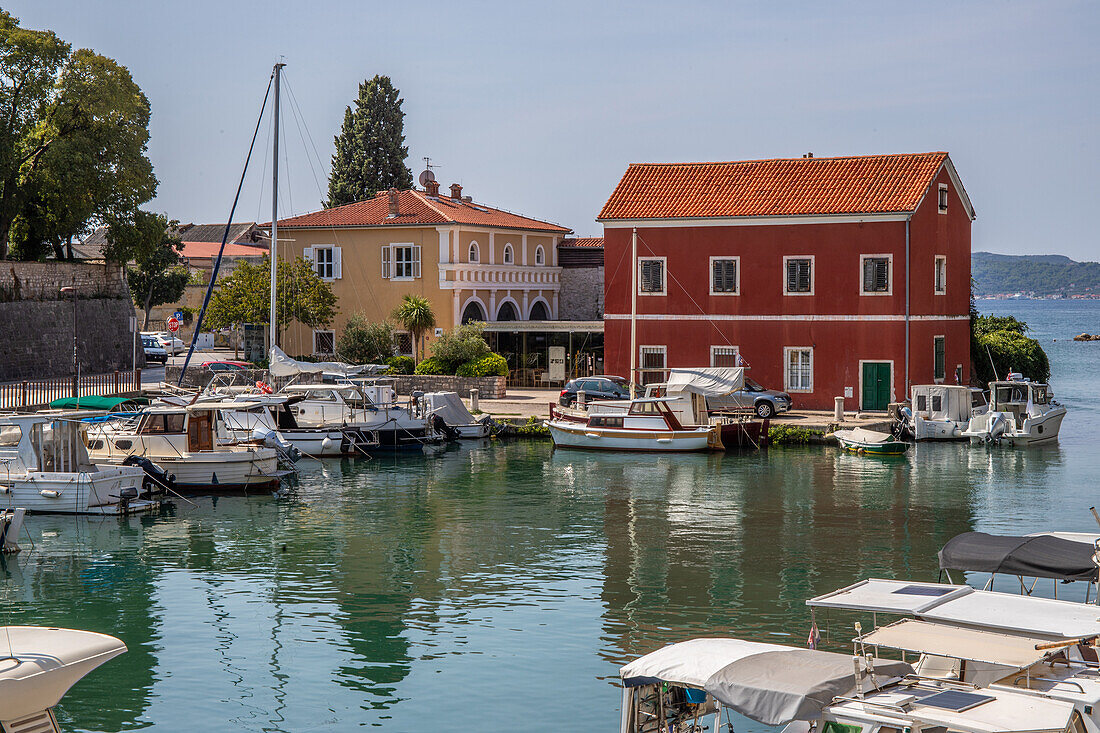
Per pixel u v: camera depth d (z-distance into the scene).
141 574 24.77
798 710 12.03
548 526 29.44
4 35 59.34
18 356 58.34
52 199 61.88
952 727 11.80
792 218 48.78
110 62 63.22
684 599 22.34
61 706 17.03
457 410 46.97
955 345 51.81
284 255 64.88
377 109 95.31
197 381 55.41
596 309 71.00
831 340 48.78
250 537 28.44
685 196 51.97
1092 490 33.88
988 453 41.91
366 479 37.41
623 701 13.80
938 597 15.02
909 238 47.22
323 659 19.08
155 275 88.69
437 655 19.19
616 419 43.28
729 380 42.34
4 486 31.16
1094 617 14.20
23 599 22.77
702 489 34.75
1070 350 126.81
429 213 61.97
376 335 58.72
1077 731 12.59
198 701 17.22
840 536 27.78
